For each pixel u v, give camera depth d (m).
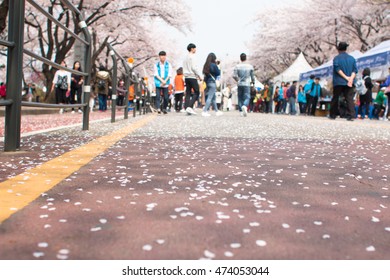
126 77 9.31
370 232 1.46
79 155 3.17
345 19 25.91
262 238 1.35
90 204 1.75
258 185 2.22
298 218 1.60
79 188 2.05
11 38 3.16
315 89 17.92
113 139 4.42
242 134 5.52
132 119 9.33
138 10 21.67
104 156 3.17
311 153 3.70
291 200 1.90
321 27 27.28
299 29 29.98
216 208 1.71
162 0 22.02
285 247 1.28
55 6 20.89
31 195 1.87
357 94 16.27
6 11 12.23
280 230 1.44
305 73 21.78
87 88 5.51
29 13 21.39
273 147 4.07
